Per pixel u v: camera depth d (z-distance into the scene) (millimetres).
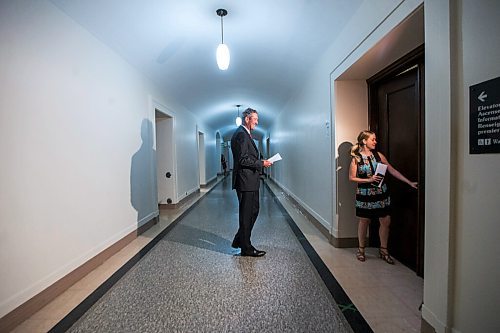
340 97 3035
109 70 2992
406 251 2609
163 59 3600
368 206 2611
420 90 2273
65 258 2207
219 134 14445
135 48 3154
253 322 1735
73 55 2373
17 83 1784
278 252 2984
